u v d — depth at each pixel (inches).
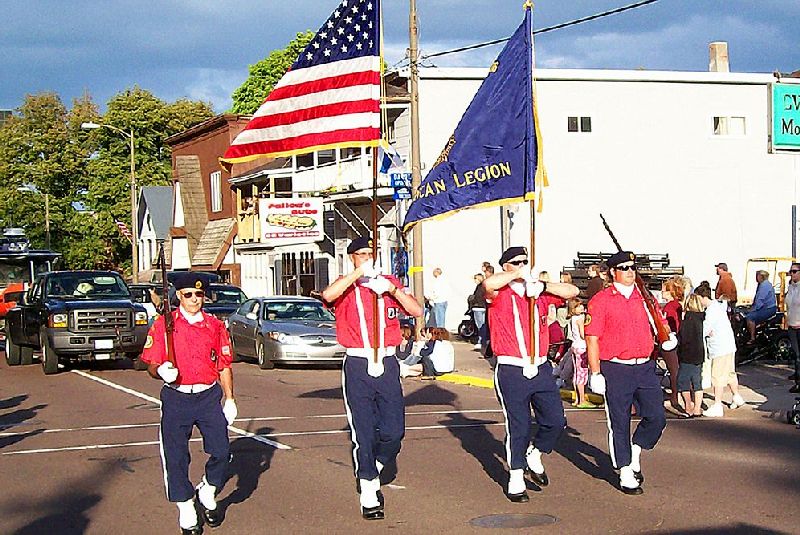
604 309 364.5
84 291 940.6
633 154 1336.1
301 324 924.0
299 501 375.9
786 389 685.9
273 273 1707.7
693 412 580.4
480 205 439.5
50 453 494.0
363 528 333.7
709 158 1362.0
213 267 1872.5
